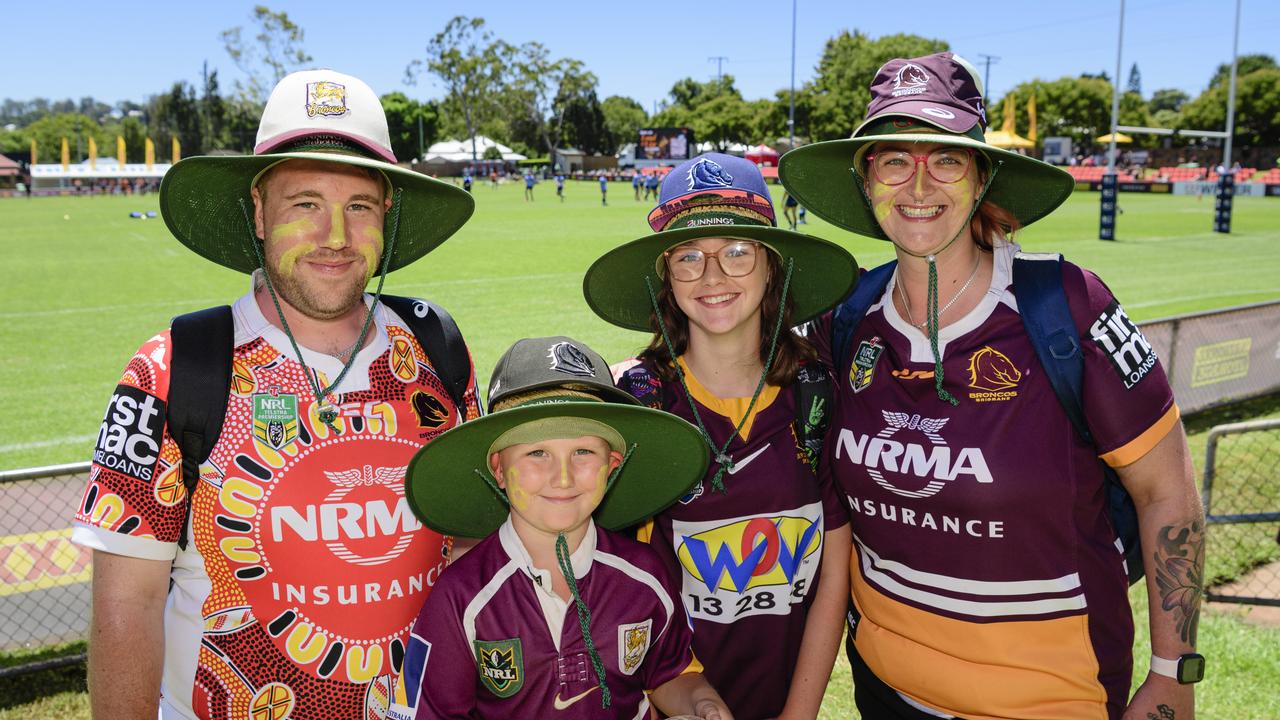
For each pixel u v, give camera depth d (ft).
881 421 6.97
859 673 7.78
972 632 6.72
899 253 6.99
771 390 7.66
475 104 322.34
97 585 5.86
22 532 13.39
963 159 6.63
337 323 6.54
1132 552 7.11
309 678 6.20
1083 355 6.31
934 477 6.60
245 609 6.12
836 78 260.62
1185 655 6.58
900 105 6.66
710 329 7.38
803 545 7.62
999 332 6.54
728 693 7.79
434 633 6.32
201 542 6.06
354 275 6.24
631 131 421.59
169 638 6.23
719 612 7.57
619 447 6.72
